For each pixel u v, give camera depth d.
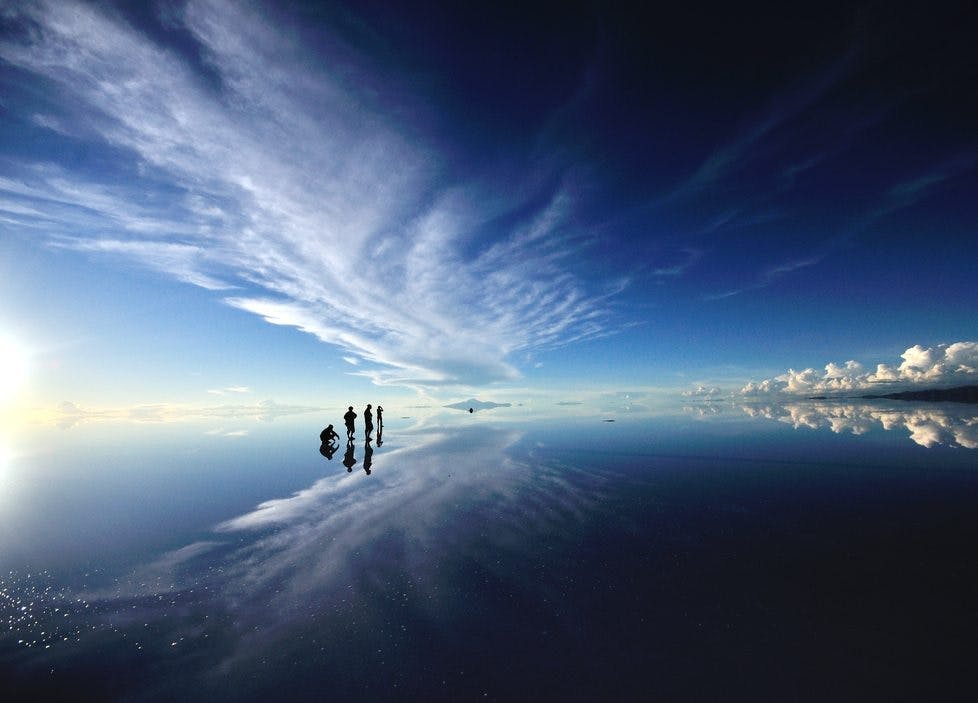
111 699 3.99
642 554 7.04
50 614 5.53
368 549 7.66
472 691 4.04
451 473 14.47
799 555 6.73
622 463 15.27
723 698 3.83
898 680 3.91
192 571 6.81
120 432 36.31
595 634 4.88
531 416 49.16
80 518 9.68
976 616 4.86
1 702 3.93
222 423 48.84
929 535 7.32
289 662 4.53
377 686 4.13
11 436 34.09
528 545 7.60
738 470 13.34
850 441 18.81
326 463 17.28
